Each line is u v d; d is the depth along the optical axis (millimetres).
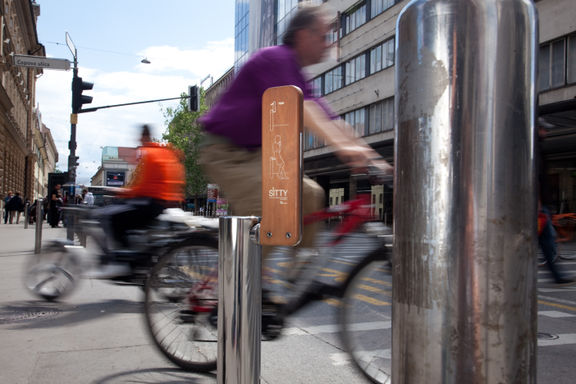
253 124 2754
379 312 2607
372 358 2627
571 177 19281
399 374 942
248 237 1339
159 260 2959
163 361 3078
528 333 877
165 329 2943
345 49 29719
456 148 864
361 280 2654
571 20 16453
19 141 44500
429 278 884
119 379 2760
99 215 4547
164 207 4559
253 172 2816
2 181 34031
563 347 3561
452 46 874
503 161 853
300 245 2750
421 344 894
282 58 2668
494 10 859
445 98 875
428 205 889
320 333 3672
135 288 5805
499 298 850
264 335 2748
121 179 69062
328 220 2738
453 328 863
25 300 5082
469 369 854
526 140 877
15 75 40469
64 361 3078
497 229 849
